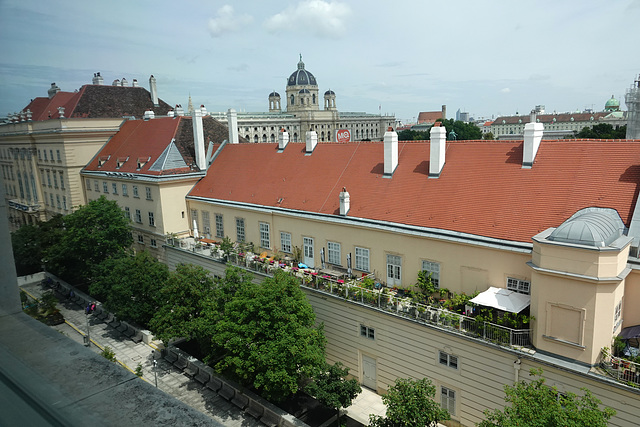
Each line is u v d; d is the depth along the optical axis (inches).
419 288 1213.1
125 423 184.9
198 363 1348.4
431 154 1318.9
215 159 2162.9
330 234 1455.5
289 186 1688.0
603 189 1019.3
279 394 1112.2
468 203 1188.5
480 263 1098.1
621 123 6018.7
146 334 1553.9
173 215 2017.7
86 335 1606.8
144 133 2364.7
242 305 1156.5
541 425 672.4
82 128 2463.1
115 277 1609.3
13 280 291.1
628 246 879.1
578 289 850.8
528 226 1045.2
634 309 919.0
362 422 1108.5
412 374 1136.8
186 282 1400.1
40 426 191.3
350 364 1295.5
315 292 1328.7
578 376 845.2
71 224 1924.2
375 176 1472.7
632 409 791.7
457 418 1059.3
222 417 1146.0
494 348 950.4
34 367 223.0
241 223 1804.9
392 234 1272.1
